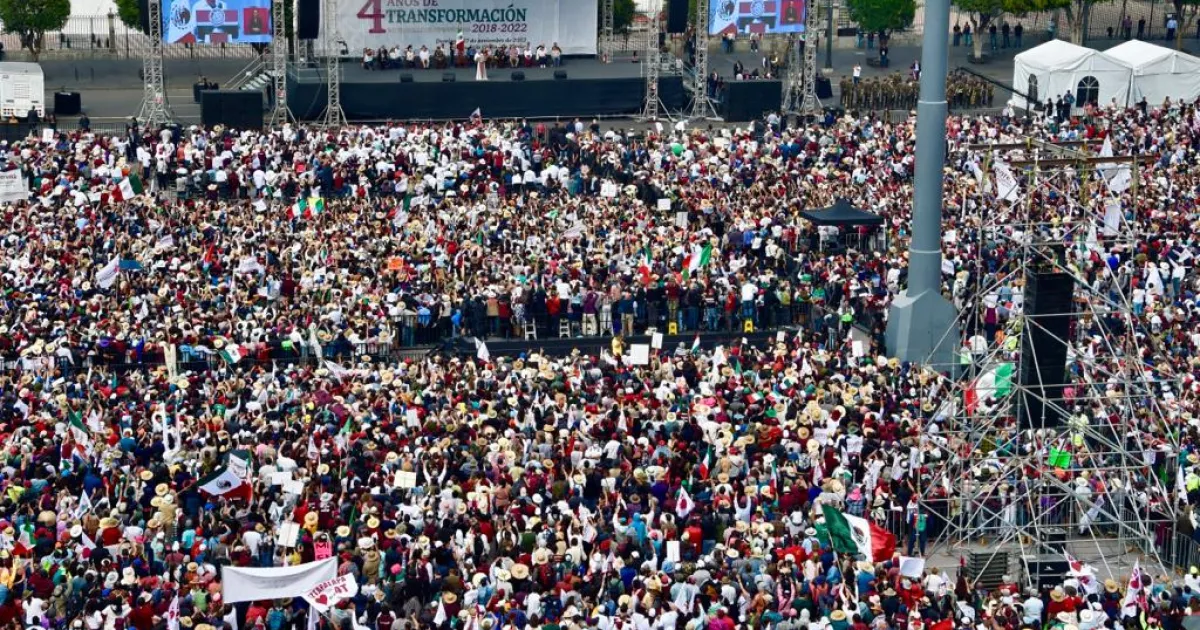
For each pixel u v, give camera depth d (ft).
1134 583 449.48
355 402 566.36
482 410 554.46
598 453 522.88
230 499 489.26
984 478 537.65
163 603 433.48
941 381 573.33
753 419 555.28
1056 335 536.83
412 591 454.40
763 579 443.32
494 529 478.59
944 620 430.61
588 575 457.27
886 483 520.01
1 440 527.81
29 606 431.84
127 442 528.22
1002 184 604.49
